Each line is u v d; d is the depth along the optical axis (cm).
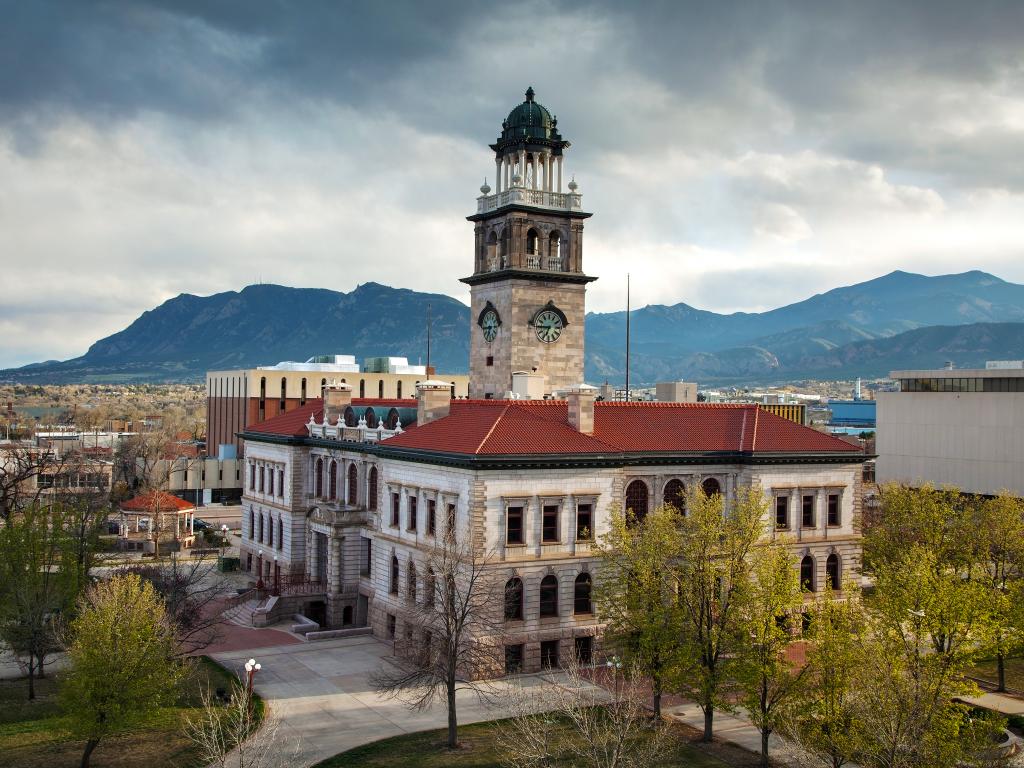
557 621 7094
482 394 9400
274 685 6781
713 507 6062
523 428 7312
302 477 9650
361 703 6419
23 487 12581
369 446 8256
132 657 5275
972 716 5919
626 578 6103
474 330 9556
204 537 13362
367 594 8412
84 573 7525
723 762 5409
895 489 8850
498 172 9356
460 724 6019
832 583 8238
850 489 8350
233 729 5556
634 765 5034
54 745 5594
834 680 4809
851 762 5062
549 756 5300
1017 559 7800
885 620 5156
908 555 6241
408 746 5622
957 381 13562
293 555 9562
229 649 7681
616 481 7369
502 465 6875
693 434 8025
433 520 7362
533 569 7012
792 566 6088
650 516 6400
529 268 9050
